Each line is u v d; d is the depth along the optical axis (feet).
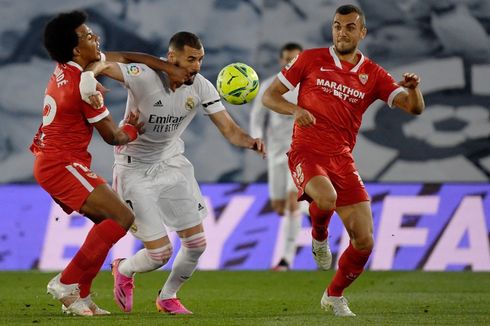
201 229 91.66
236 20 173.37
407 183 156.76
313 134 90.48
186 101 89.86
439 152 169.99
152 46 173.47
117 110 171.83
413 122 170.09
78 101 83.25
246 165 170.71
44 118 85.56
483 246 153.48
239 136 91.15
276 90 92.22
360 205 88.74
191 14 173.58
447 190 156.04
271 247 154.81
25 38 173.27
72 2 173.58
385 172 170.19
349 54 92.07
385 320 84.17
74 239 154.71
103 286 125.90
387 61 172.35
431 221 154.92
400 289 122.72
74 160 84.84
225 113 91.71
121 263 91.66
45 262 153.89
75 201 84.23
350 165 90.22
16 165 172.24
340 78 90.99
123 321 81.56
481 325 81.15
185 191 91.40
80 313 86.12
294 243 152.15
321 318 85.71
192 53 86.94
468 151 169.99
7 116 172.55
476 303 104.37
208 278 137.90
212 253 154.81
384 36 172.24
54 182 84.53
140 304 103.09
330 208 85.97
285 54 144.66
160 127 89.61
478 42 171.12
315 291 119.75
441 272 148.56
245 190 157.48
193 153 171.42
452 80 171.01
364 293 117.08
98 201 83.92
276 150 153.79
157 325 79.10
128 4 173.27
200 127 171.32
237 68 90.43
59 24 83.20
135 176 90.58
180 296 112.98
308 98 91.45
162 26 173.27
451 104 170.81
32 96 172.86
